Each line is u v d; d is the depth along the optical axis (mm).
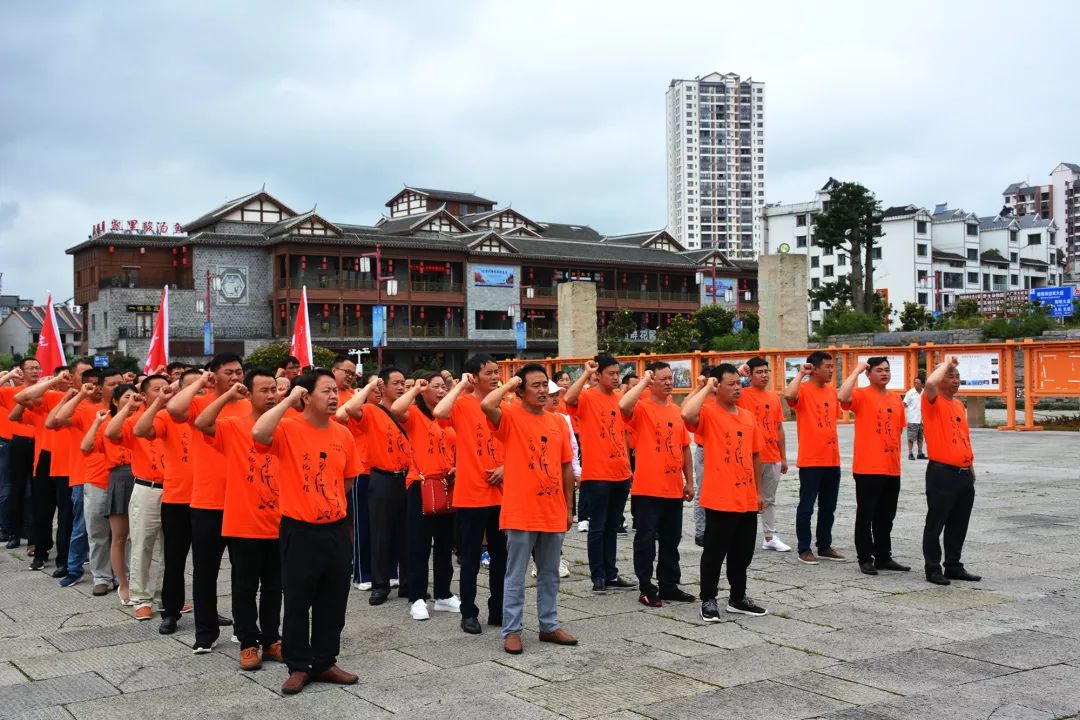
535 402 6773
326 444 6066
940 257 73875
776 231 82188
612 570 8602
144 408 7770
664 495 7879
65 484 9508
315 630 6020
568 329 29844
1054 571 8773
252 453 6375
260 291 51875
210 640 6746
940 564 8469
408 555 7887
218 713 5477
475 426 7273
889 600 7848
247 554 6340
